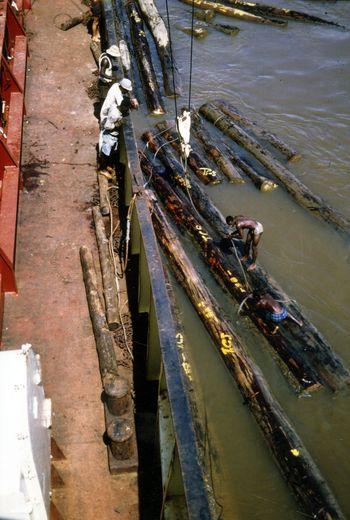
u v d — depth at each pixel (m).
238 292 9.09
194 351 8.37
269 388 7.77
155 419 6.23
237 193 11.66
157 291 5.89
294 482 6.83
